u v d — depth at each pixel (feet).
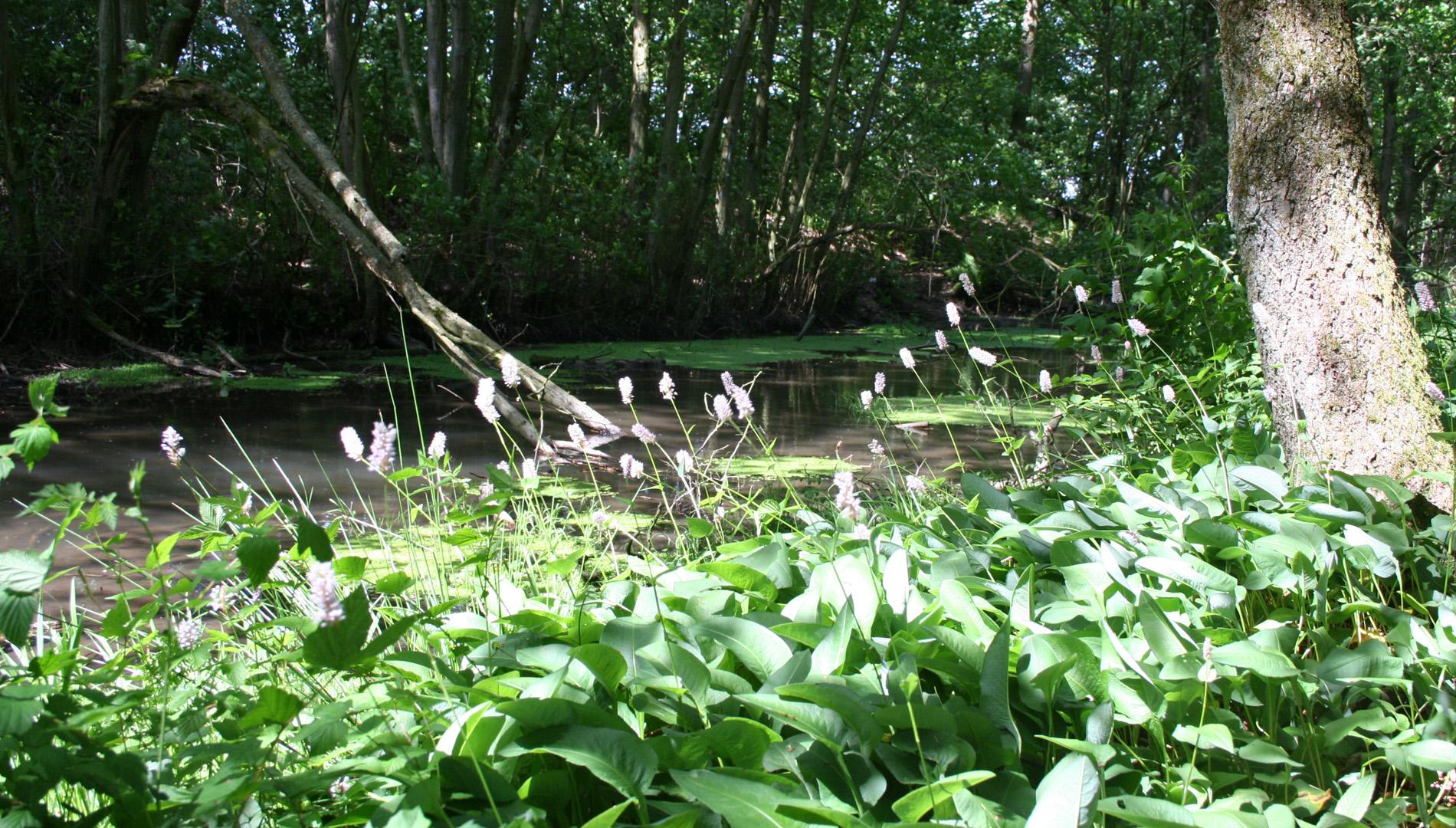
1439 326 16.83
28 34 36.42
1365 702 7.82
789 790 5.62
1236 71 11.23
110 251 33.53
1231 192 11.50
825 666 6.67
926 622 7.06
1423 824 6.28
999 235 62.44
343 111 36.83
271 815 5.78
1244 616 8.55
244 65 40.32
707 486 17.06
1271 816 5.72
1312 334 10.59
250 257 37.27
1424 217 92.68
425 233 41.06
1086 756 5.40
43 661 5.54
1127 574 8.41
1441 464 9.95
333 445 22.25
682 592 8.47
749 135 67.00
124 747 5.97
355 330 40.14
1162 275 17.37
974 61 79.05
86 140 34.76
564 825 5.74
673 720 6.20
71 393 28.02
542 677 6.59
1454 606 8.21
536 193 46.78
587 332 49.65
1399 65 66.95
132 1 32.63
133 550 13.98
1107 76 88.48
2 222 32.45
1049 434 15.83
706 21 63.05
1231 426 14.03
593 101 69.62
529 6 46.83
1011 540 9.53
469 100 50.47
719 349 48.75
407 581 6.61
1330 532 8.79
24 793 4.64
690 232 54.65
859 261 68.08
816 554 9.63
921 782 5.73
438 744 5.84
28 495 16.89
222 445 21.74
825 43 72.54
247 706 5.91
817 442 23.61
